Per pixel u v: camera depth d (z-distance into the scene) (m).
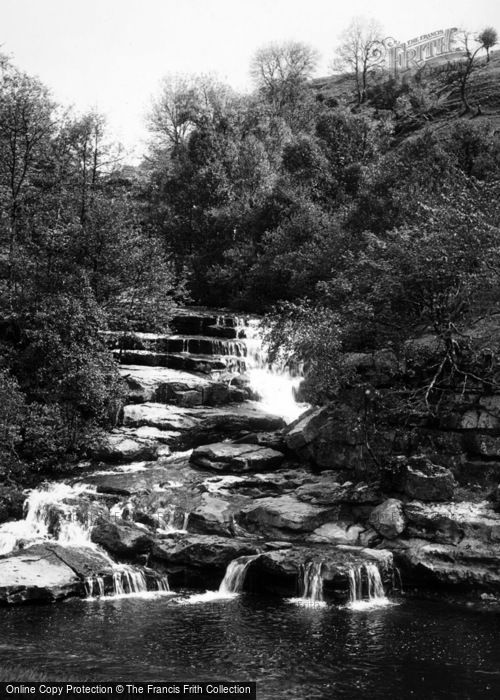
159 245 34.97
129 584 18.80
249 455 24.53
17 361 28.67
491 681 12.84
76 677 12.82
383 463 21.36
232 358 35.22
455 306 22.30
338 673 13.19
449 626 15.78
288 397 33.44
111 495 22.70
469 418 21.08
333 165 55.47
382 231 37.22
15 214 37.97
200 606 17.41
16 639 14.92
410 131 85.81
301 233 45.47
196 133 64.75
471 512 19.06
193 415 29.34
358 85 115.00
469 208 23.45
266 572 18.52
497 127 73.94
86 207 36.62
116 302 32.59
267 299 46.78
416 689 12.49
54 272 31.31
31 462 26.06
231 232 54.75
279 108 89.50
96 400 27.56
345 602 17.62
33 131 39.41
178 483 23.67
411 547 18.88
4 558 18.81
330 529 20.28
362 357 23.62
